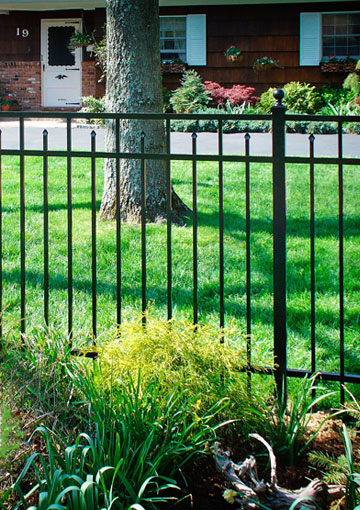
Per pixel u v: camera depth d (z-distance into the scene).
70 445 2.00
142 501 1.88
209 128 11.80
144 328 2.53
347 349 3.27
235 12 15.20
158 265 4.52
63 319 3.54
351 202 6.29
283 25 15.10
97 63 15.07
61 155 2.64
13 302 3.84
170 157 2.55
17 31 16.48
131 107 5.70
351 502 1.85
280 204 2.47
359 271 4.43
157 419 2.06
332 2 14.90
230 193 6.76
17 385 2.23
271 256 4.75
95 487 1.71
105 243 4.98
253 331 3.46
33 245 4.93
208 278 4.30
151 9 5.71
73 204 6.22
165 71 15.28
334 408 2.58
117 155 2.59
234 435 2.28
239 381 2.30
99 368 2.35
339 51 15.23
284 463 2.18
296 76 15.21
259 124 11.71
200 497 2.00
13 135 10.72
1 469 1.97
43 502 1.63
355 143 9.82
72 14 16.23
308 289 4.14
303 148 9.35
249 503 1.85
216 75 15.42
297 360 3.14
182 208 5.92
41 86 16.64
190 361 2.30
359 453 2.24
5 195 6.52
